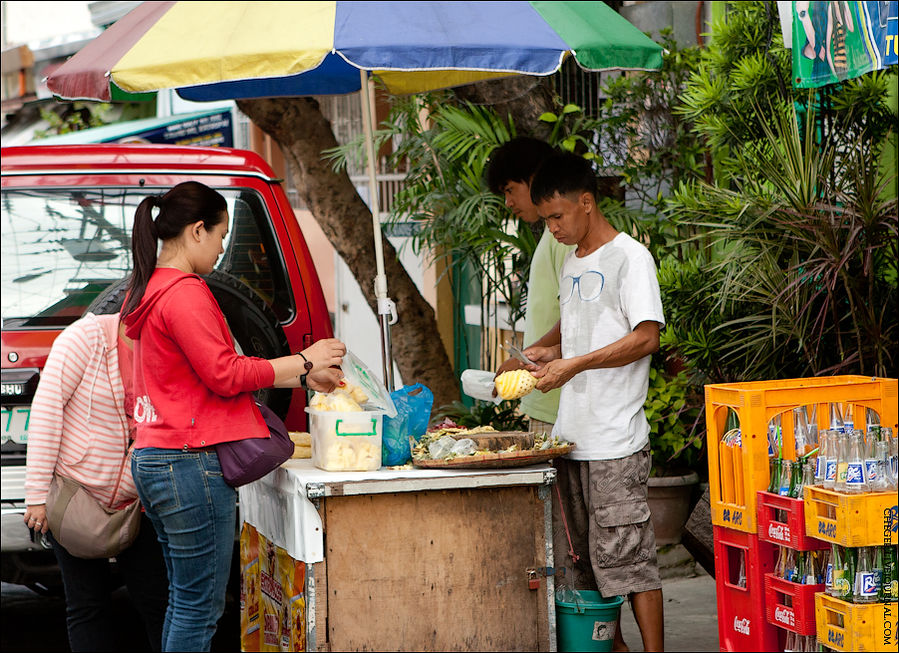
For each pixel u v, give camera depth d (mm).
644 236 6504
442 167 6918
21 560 5117
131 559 4449
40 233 5277
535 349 4715
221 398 3881
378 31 4059
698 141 6613
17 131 16953
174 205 3928
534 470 4125
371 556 3998
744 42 6023
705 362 5477
